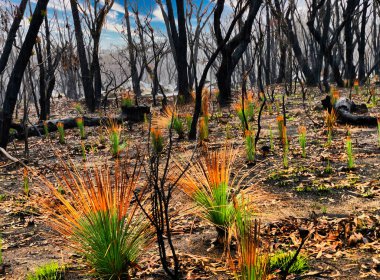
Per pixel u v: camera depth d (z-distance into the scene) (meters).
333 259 2.87
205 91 11.99
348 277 2.60
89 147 9.34
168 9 16.44
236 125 10.23
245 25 13.83
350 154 5.37
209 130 9.63
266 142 7.83
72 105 21.12
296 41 20.86
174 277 2.50
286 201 4.25
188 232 3.68
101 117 12.80
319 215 3.76
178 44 16.39
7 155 2.84
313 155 6.43
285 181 5.05
